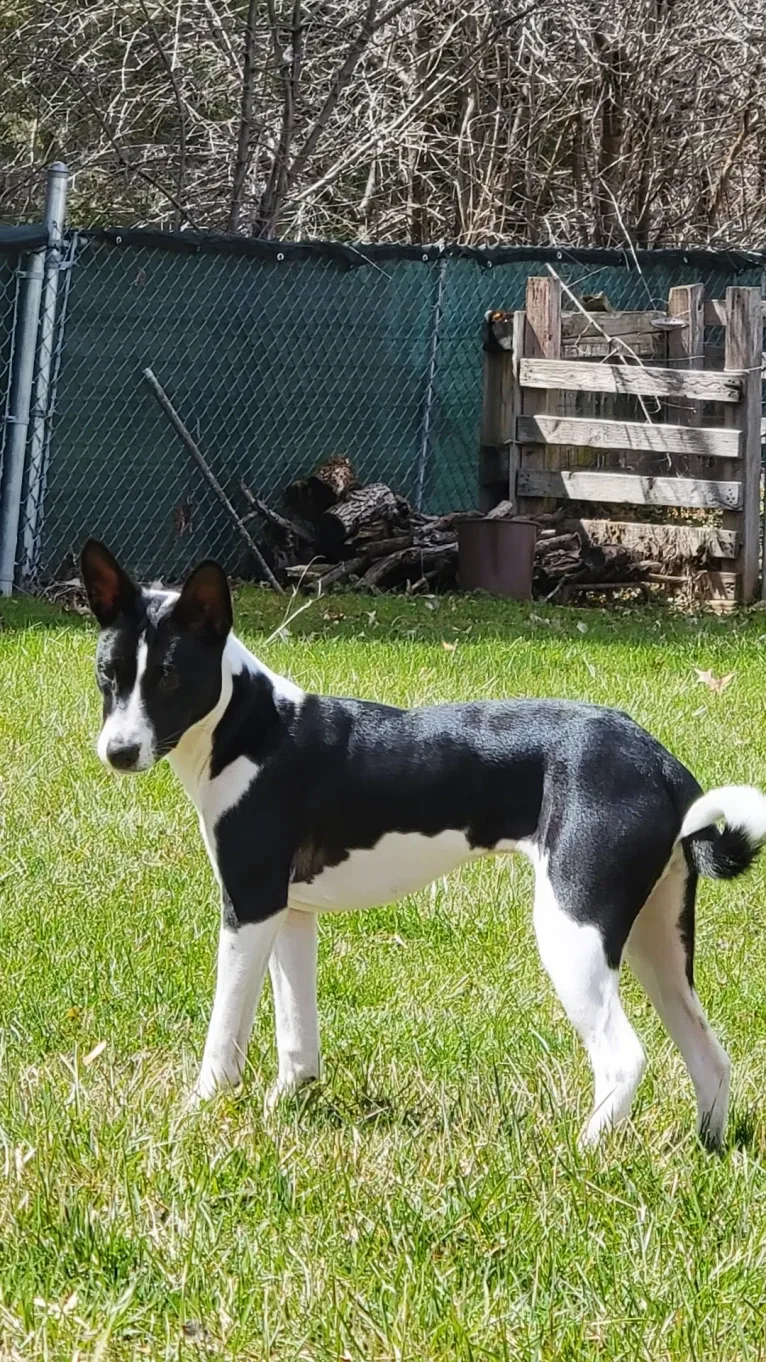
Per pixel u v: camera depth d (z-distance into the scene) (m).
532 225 16.66
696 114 16.95
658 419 12.84
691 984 3.56
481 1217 3.04
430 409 12.70
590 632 10.09
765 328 12.79
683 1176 3.29
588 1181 3.21
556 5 14.88
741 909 5.26
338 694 7.47
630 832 3.32
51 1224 2.96
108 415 11.42
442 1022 4.20
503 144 16.36
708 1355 2.62
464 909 5.12
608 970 3.31
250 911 3.50
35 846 5.45
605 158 16.36
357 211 16.72
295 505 12.10
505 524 11.47
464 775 3.47
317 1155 3.35
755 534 11.81
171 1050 3.98
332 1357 2.59
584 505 12.89
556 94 16.20
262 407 12.06
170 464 11.67
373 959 4.73
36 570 10.95
